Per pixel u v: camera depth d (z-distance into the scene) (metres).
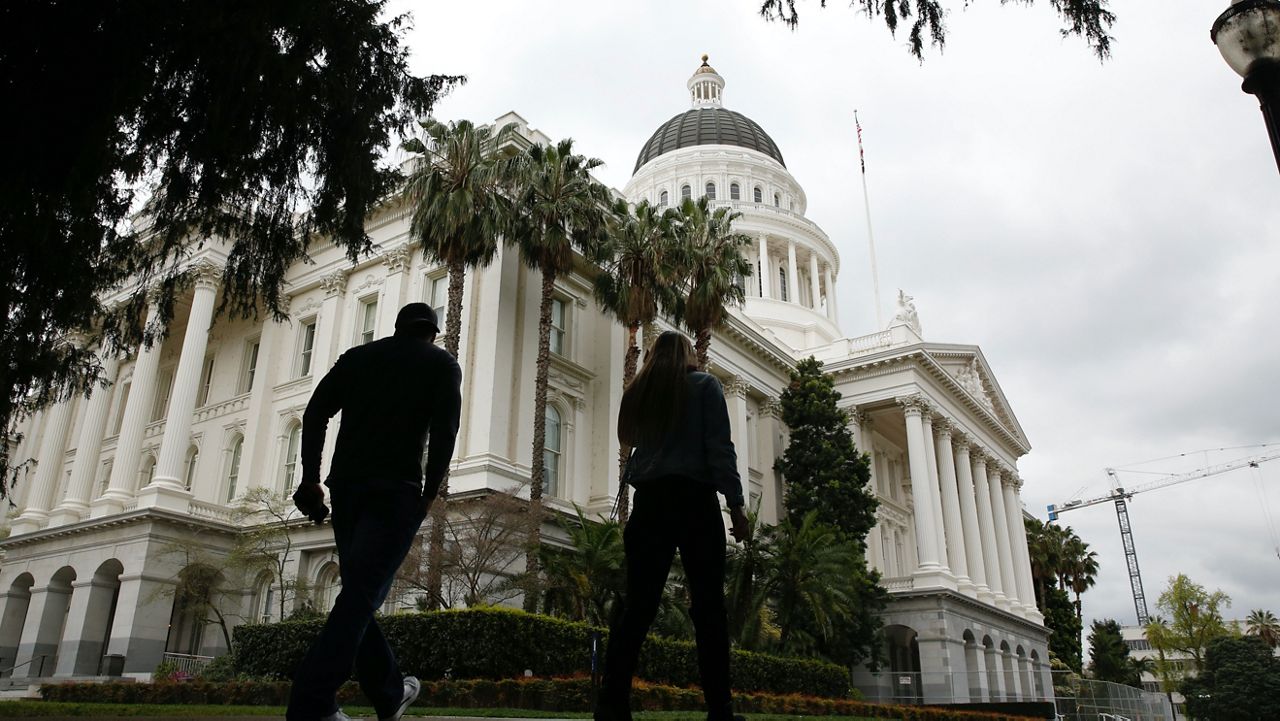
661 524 3.71
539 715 17.20
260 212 13.02
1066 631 74.06
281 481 36.50
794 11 11.01
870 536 52.94
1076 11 9.79
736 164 78.50
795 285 70.88
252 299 13.75
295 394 37.34
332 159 12.60
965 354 58.81
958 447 57.81
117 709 10.20
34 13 8.95
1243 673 79.62
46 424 46.03
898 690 44.91
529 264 31.23
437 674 20.56
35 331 13.20
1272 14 7.53
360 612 3.41
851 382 54.09
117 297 34.50
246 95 11.01
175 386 36.31
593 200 31.78
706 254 34.84
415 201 29.42
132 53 9.64
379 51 12.62
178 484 35.00
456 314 28.42
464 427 31.50
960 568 51.19
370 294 36.81
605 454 36.06
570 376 36.19
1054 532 76.44
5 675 34.56
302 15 10.98
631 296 32.75
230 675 25.44
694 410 3.82
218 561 33.53
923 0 10.38
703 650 3.63
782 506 49.09
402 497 3.66
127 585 32.56
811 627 36.19
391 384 3.85
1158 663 95.56
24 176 9.82
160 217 12.96
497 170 29.45
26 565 37.59
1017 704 41.38
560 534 32.31
